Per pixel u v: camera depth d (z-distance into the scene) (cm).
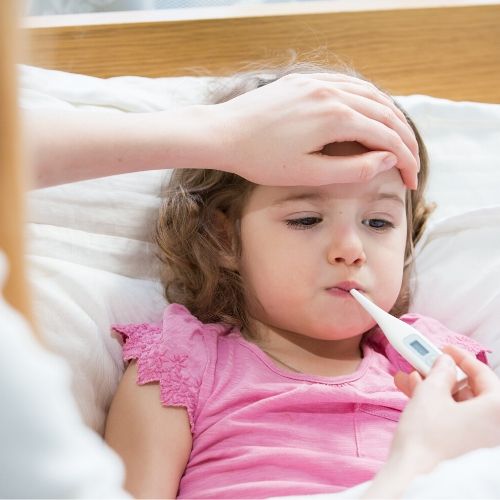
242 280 114
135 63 162
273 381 108
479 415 76
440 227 130
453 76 167
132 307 116
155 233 121
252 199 108
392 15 165
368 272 104
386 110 105
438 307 126
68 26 160
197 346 109
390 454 74
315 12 164
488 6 166
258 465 98
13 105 41
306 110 100
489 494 64
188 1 190
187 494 98
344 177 100
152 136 98
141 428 101
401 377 84
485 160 141
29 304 45
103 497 46
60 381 44
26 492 43
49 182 95
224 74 153
